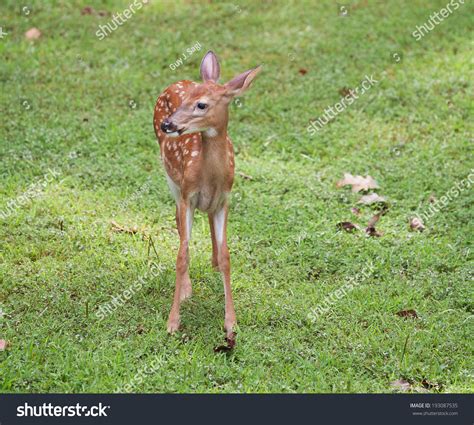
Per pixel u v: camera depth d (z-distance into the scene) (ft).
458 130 36.65
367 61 41.65
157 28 44.70
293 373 22.71
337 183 33.01
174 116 22.89
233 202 31.42
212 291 26.43
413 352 23.76
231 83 23.25
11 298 25.41
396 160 34.55
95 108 37.29
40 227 29.27
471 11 45.93
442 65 41.16
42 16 44.93
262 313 25.18
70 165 33.27
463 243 29.50
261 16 45.93
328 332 24.56
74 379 21.97
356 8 46.65
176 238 29.22
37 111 36.68
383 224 30.66
